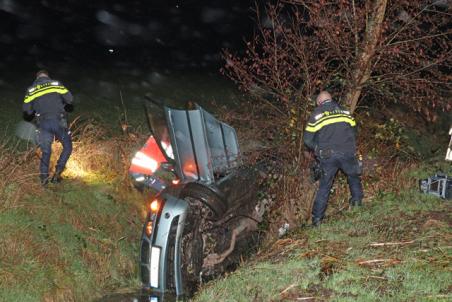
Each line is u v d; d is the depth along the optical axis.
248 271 5.79
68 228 7.03
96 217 7.59
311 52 7.55
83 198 7.70
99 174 8.52
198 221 6.43
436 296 4.83
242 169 7.23
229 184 6.77
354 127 6.97
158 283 6.19
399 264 5.49
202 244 6.49
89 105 11.27
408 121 10.99
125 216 8.02
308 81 7.47
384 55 7.49
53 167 8.23
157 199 6.36
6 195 6.88
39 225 6.74
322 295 5.08
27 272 6.04
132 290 6.69
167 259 6.16
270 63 7.70
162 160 7.63
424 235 6.18
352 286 5.12
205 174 6.54
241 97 13.78
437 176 7.46
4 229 6.34
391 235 6.29
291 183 7.52
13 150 7.83
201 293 5.58
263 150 7.64
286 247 6.40
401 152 8.63
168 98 12.92
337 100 7.97
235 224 6.92
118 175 8.53
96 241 7.19
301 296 5.10
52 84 7.75
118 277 7.02
